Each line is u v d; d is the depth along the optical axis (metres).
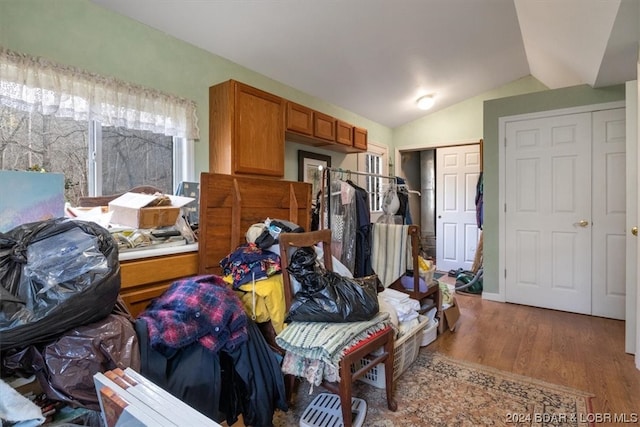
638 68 2.12
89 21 1.99
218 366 1.33
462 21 2.95
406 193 3.64
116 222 1.80
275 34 2.63
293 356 1.56
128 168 2.23
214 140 2.62
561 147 3.31
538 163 3.43
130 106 2.16
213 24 2.39
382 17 2.69
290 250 1.87
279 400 1.52
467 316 3.18
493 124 3.66
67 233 1.10
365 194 2.64
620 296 3.08
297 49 2.90
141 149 2.30
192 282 1.51
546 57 3.40
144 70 2.25
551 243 3.38
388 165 5.33
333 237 2.48
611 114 3.09
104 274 1.05
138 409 0.86
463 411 1.71
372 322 1.66
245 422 1.42
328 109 4.07
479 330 2.81
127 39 2.16
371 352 1.67
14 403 0.85
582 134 3.22
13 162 1.74
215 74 2.73
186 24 2.35
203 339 1.33
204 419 0.85
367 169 4.85
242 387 1.44
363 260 2.54
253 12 2.34
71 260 1.02
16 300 0.91
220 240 1.97
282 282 1.79
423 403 1.78
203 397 1.25
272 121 2.84
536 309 3.38
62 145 1.92
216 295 1.45
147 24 2.26
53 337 0.98
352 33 2.82
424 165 6.11
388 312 1.93
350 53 3.13
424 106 4.71
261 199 2.20
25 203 1.29
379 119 4.96
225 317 1.39
